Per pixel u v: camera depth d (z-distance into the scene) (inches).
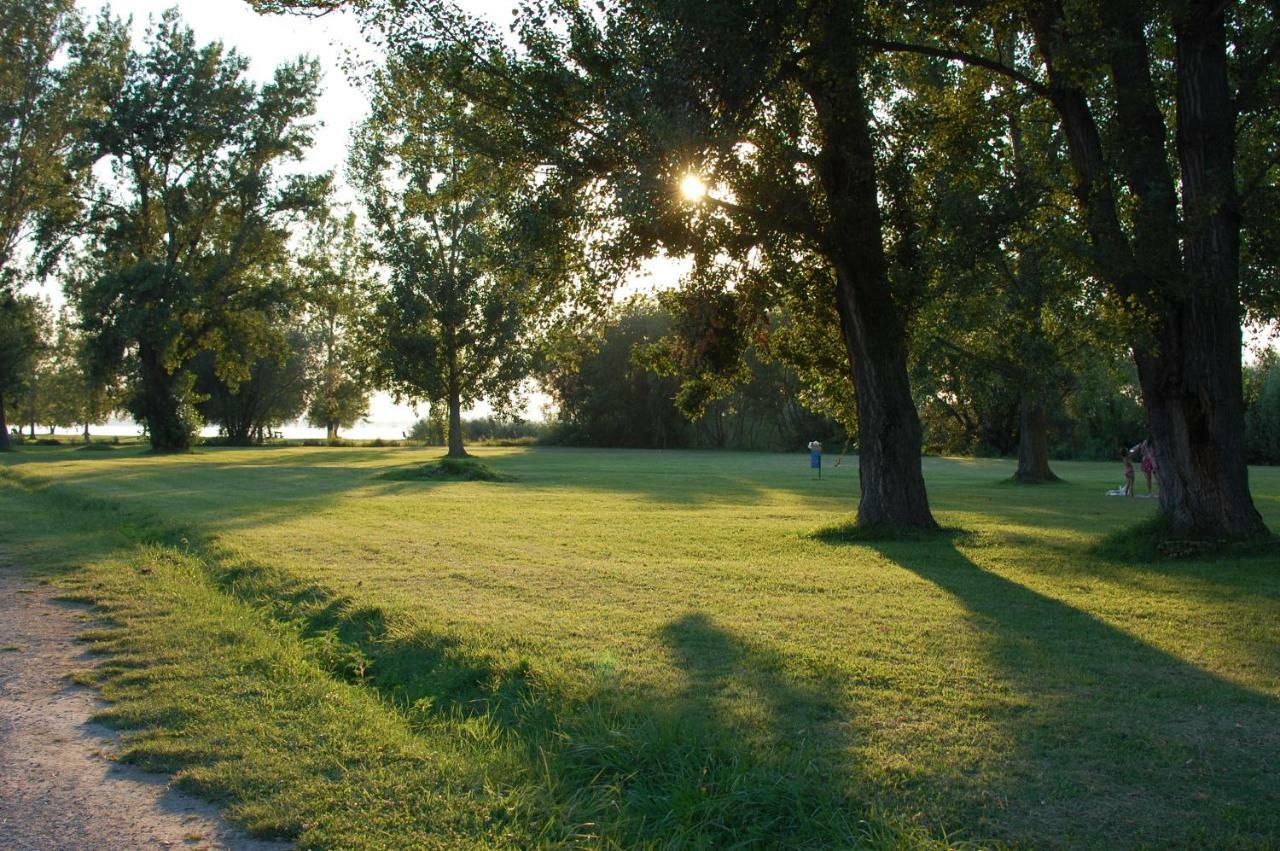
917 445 623.8
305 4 490.0
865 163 562.9
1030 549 537.0
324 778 189.2
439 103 526.3
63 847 158.7
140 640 309.1
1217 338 492.4
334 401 3093.0
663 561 488.1
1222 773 188.4
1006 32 549.6
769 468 1804.9
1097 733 211.3
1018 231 516.1
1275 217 498.3
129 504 779.4
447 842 160.7
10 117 1744.6
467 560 485.4
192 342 2155.5
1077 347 815.7
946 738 207.8
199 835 165.0
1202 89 490.0
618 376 3174.2
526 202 503.2
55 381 3213.6
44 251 1893.5
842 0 476.1
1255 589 395.2
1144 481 1370.6
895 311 606.2
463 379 1941.4
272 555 488.4
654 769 189.3
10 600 382.9
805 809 170.2
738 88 443.8
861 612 349.4
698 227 502.9
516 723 227.1
